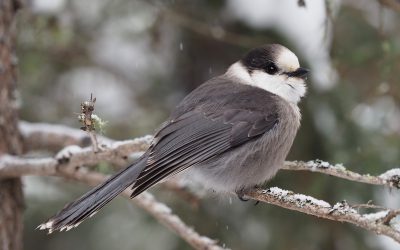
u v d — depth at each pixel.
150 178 7.93
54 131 9.59
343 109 11.20
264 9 12.10
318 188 10.59
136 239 12.19
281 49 9.55
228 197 9.79
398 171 7.32
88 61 13.27
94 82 13.80
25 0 10.39
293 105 9.48
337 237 11.27
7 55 9.45
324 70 11.29
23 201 9.62
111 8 12.67
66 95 13.34
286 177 11.18
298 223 11.25
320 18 11.44
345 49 11.52
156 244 12.03
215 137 8.78
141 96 13.30
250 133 8.88
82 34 12.91
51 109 13.00
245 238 11.30
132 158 9.52
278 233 11.26
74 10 12.39
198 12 12.24
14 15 9.63
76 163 8.66
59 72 13.35
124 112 13.49
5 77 9.40
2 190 9.23
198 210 11.23
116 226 12.45
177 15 11.49
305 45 11.52
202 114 8.87
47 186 12.40
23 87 12.56
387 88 10.59
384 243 11.27
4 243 9.18
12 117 9.43
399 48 10.55
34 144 9.62
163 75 13.27
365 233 11.27
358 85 11.80
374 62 11.45
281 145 9.15
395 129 11.30
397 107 11.20
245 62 9.70
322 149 11.18
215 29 11.38
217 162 8.80
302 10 11.79
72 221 7.51
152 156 8.14
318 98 11.27
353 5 12.04
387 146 10.64
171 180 9.30
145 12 12.60
